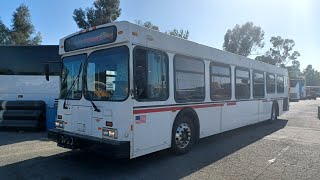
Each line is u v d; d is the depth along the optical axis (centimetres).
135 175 629
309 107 3036
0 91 1289
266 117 1413
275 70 1541
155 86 698
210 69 925
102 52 688
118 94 644
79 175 628
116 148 604
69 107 746
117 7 3891
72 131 737
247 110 1187
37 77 1281
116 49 660
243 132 1204
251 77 1234
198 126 855
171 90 749
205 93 893
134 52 643
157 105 700
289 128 1330
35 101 1202
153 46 695
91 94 696
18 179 602
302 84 5728
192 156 787
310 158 778
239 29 6200
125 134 624
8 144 938
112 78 660
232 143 966
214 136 1099
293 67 9012
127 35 635
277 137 1087
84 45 726
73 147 703
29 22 4434
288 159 767
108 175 629
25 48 1293
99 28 690
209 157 779
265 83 1396
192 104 827
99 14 3775
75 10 3834
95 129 675
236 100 1087
